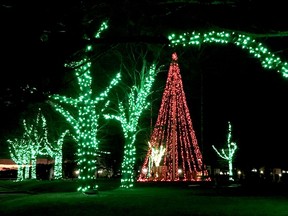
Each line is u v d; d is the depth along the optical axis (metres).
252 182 40.03
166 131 42.34
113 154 60.97
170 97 38.00
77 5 7.07
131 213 13.20
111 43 7.22
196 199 18.45
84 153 21.75
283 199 18.83
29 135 45.16
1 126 8.14
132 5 7.74
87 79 21.59
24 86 7.41
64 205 15.90
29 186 36.09
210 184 34.00
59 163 45.28
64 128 47.00
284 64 9.61
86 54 8.41
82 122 21.89
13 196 26.84
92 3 7.28
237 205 15.73
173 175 39.47
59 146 45.28
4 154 56.81
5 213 14.19
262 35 7.81
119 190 25.41
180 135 40.94
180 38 8.96
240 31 7.84
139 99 27.50
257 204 16.20
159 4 7.66
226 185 31.78
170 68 35.06
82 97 21.77
